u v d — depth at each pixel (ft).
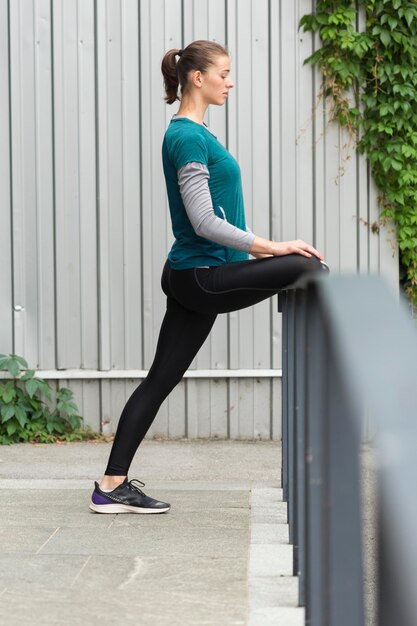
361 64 27.86
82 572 13.93
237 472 23.72
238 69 27.73
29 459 25.04
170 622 11.66
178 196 17.48
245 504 19.12
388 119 27.76
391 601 3.25
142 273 27.76
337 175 27.94
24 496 19.74
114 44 27.48
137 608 12.22
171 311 18.20
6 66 27.43
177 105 27.61
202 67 17.60
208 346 27.94
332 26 27.40
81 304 27.71
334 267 28.04
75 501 19.25
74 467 24.06
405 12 27.35
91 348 27.78
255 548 15.38
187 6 27.55
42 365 27.68
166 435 28.04
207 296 17.16
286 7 27.66
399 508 3.18
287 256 16.71
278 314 27.99
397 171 27.94
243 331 27.99
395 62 27.76
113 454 18.15
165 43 27.50
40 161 27.53
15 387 27.76
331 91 27.76
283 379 19.25
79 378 27.78
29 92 27.45
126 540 15.93
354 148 27.94
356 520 5.45
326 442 5.68
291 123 27.86
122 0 27.43
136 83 27.55
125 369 27.81
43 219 27.61
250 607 12.26
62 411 27.89
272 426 28.17
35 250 27.61
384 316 4.02
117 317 27.76
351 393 3.57
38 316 27.68
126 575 13.78
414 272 28.25
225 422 28.12
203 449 26.71
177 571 14.01
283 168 27.89
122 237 27.71
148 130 27.61
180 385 27.99
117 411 27.94
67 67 27.48
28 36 27.40
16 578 13.58
